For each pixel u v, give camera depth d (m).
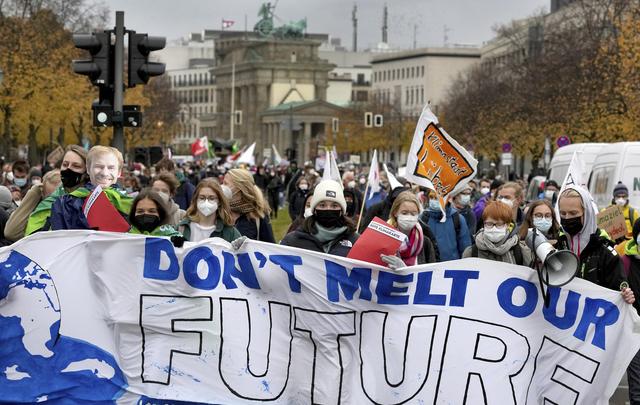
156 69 23.48
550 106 91.88
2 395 13.02
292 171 65.56
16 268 13.07
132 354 13.18
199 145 93.69
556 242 14.21
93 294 13.14
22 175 26.05
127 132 130.25
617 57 73.00
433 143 18.05
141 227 13.91
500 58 173.88
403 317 13.14
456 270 13.11
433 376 13.12
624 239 18.08
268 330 13.20
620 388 17.64
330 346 13.19
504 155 83.19
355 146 199.25
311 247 13.91
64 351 13.11
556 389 13.15
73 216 14.08
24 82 86.94
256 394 13.18
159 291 13.17
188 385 13.20
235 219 16.77
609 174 30.89
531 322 13.08
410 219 14.83
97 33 23.20
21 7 96.88
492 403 13.10
